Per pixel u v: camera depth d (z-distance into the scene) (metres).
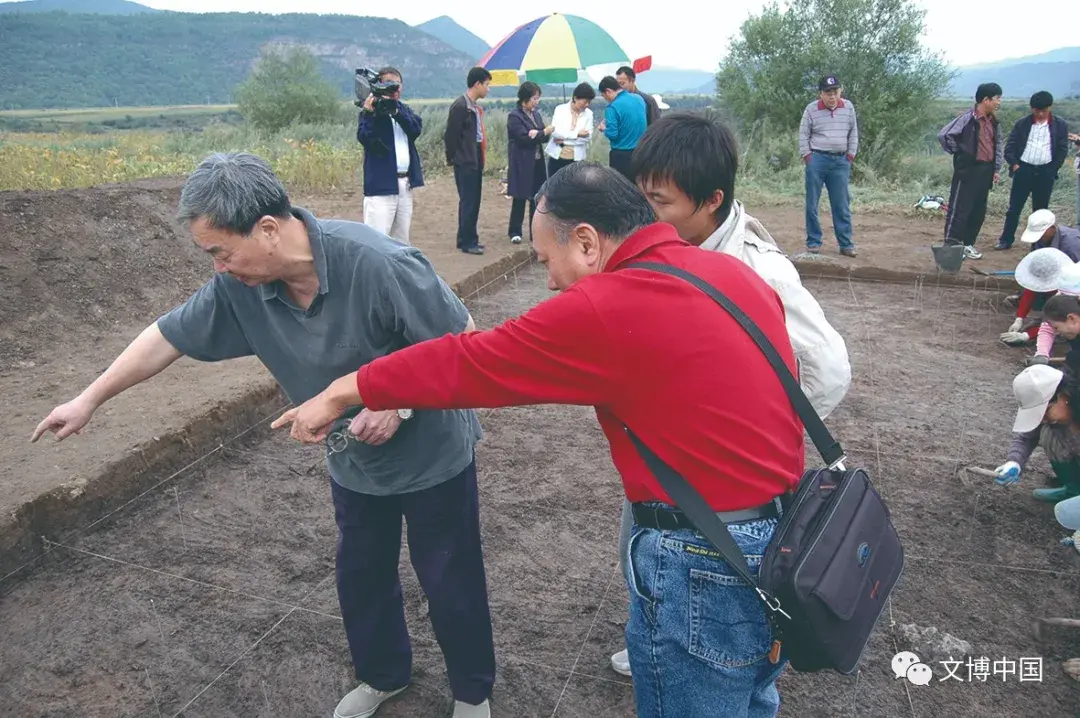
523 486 4.09
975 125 8.30
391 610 2.53
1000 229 10.10
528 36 11.56
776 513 1.61
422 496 2.25
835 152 8.41
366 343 2.05
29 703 2.64
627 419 1.55
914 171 14.25
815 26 15.11
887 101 14.45
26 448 3.80
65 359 5.07
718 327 1.52
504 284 7.80
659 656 1.64
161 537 3.55
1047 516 3.77
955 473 4.18
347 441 2.10
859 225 10.47
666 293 1.51
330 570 3.38
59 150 12.42
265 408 4.62
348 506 2.33
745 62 15.73
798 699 2.70
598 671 2.85
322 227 1.99
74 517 3.46
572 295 1.51
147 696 2.69
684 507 1.54
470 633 2.43
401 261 1.97
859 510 1.60
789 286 2.03
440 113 15.80
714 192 1.95
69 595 3.16
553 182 1.71
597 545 3.60
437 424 2.18
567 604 3.20
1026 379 3.60
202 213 1.75
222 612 3.10
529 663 2.88
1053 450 3.71
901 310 7.11
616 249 1.68
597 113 23.62
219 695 2.71
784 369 1.63
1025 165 8.58
